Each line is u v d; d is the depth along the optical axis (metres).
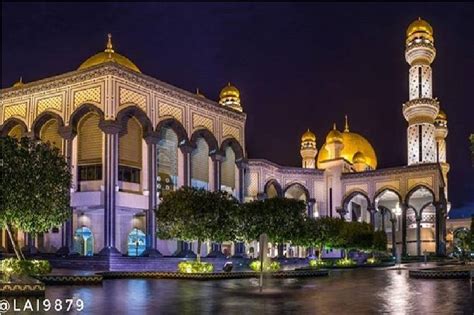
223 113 42.72
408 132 59.12
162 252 36.66
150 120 35.22
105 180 31.70
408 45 61.34
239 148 44.25
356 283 20.69
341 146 62.16
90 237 34.59
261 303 12.96
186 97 38.78
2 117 37.12
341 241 39.28
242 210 29.02
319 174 58.00
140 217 36.53
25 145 18.80
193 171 40.66
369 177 56.38
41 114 35.00
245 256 42.44
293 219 30.00
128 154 34.66
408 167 54.66
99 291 16.19
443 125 69.38
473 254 51.34
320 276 25.97
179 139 38.22
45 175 18.61
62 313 10.84
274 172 54.53
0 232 35.84
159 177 37.62
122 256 30.45
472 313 11.09
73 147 33.88
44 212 18.55
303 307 12.15
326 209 57.34
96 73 33.00
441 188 56.47
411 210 65.62
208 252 39.41
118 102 32.94
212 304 12.70
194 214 24.36
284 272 24.56
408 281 21.91
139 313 10.97
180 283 20.20
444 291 16.59
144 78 35.06
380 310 11.63
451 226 79.44
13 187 17.58
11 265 18.12
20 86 36.34
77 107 33.47
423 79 59.66
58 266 30.17
